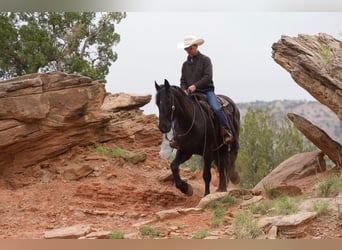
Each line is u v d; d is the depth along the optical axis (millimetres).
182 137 9539
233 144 10805
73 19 23125
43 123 10547
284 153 18875
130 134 12367
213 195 8938
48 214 8844
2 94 10125
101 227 8195
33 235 7660
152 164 12086
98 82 11305
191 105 9578
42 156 10727
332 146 10938
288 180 11117
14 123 10242
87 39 24000
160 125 9102
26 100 10273
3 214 8805
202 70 10102
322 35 11180
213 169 13945
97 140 11711
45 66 22234
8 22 21703
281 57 10891
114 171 10953
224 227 7707
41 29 21875
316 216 7449
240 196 9203
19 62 21875
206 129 9727
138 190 10125
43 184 10258
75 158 11102
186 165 18719
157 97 9242
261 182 11664
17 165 10508
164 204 10148
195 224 7953
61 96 10688
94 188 9867
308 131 11070
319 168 11281
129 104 12961
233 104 10883
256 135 19125
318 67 10172
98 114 11289
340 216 7352
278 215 7848
